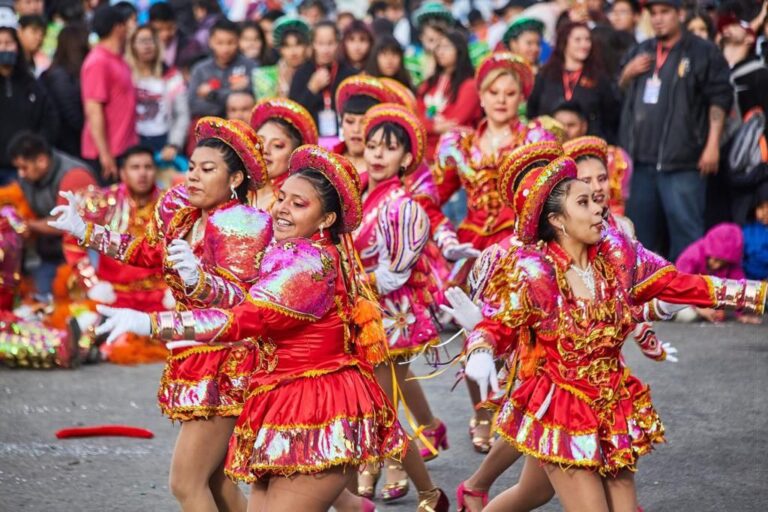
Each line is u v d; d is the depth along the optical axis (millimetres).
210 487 6660
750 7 14336
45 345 11789
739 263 13141
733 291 6215
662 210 14477
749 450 8820
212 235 6191
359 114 8766
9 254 12297
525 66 9438
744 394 10352
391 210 7891
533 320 6020
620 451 5969
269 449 5707
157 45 16078
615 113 14680
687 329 13094
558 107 12266
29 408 10336
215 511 6430
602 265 6152
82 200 11805
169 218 6902
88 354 12078
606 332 6004
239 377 6371
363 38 14758
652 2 13906
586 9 17219
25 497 7988
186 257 5645
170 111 16156
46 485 8258
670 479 8242
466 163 9508
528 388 6148
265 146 8117
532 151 7270
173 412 6402
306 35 15805
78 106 15812
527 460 6387
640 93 14211
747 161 13742
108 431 9500
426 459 8508
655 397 10297
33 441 9320
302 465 5656
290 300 5617
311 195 5863
